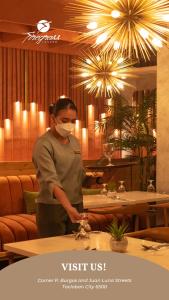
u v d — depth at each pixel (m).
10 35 8.40
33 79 9.25
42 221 3.48
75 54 9.65
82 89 9.95
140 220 6.52
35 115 9.27
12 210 6.87
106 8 4.20
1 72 8.80
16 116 8.98
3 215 6.77
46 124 9.41
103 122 9.05
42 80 9.38
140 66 9.83
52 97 9.52
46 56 9.45
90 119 10.04
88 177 3.79
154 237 3.75
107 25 4.27
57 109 3.47
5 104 8.86
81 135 9.95
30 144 9.18
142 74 10.16
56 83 9.58
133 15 4.17
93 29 4.38
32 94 9.23
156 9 4.16
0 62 8.77
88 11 4.35
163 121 6.50
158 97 6.55
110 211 5.06
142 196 6.00
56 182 3.30
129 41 4.36
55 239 3.25
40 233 3.52
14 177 7.03
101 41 4.37
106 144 7.79
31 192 6.96
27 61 9.16
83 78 9.90
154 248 2.96
